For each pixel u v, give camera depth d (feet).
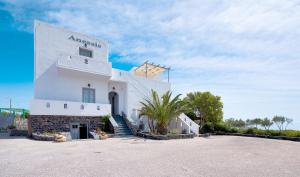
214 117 97.60
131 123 66.85
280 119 151.12
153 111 65.46
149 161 26.91
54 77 60.39
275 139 67.00
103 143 44.57
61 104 56.44
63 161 25.85
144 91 80.33
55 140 46.01
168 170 22.54
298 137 62.23
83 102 61.82
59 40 62.69
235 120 131.85
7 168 22.29
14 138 50.85
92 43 70.28
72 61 59.57
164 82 88.43
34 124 52.44
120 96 75.20
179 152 34.81
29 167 22.75
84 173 20.70
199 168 23.80
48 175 19.84
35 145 39.50
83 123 60.08
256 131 77.61
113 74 71.20
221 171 22.67
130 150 35.68
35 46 57.98
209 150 37.86
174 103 66.23
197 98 100.32
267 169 24.02
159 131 65.26
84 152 32.63
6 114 87.66
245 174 21.68
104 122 63.21
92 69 63.41
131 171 21.83
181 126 75.41
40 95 57.52
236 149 40.04
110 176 19.89
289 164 26.96
